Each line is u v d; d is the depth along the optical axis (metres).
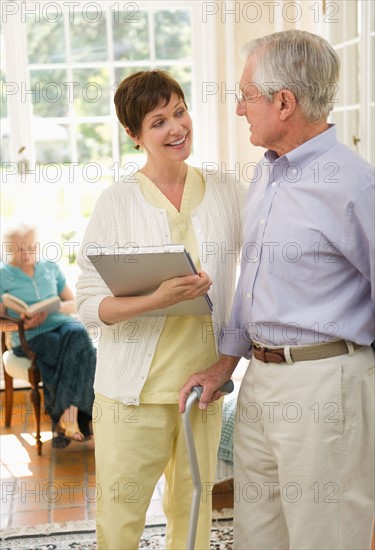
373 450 2.08
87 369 4.20
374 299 1.97
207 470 2.37
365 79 4.11
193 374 2.23
